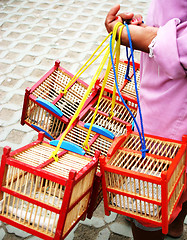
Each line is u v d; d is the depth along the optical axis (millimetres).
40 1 6270
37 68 4434
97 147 2131
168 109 1736
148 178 1584
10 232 2451
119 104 2518
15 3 6191
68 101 2490
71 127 2234
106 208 1816
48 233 1677
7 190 1721
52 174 1589
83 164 1781
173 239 2422
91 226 2512
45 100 2318
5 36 5164
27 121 2500
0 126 3473
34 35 5191
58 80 2576
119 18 1708
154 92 1764
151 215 1743
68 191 1556
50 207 1619
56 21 5586
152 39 1615
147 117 1845
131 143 2020
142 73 1913
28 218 1757
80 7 6023
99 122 2459
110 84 2607
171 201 1750
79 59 4605
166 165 1766
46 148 1922
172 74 1587
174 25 1552
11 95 3934
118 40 1682
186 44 1504
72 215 1730
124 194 1706
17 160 1684
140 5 5961
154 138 1850
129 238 2432
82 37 5133
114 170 1671
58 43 4980
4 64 4496
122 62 2725
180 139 1814
